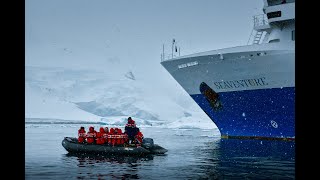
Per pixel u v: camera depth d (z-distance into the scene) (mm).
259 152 24812
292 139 34125
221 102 37188
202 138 44594
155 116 178875
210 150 26688
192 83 38750
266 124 35219
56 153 23562
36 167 17016
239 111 36406
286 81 31828
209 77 36406
